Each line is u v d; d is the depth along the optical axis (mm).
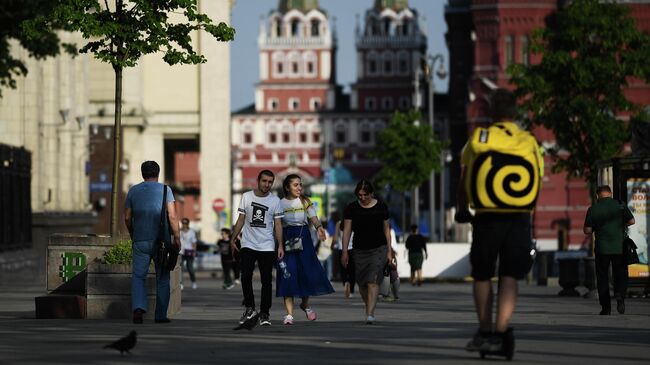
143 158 169625
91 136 140250
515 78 93000
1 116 105062
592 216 41438
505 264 22000
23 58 103000
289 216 35625
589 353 24312
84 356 23500
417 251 88438
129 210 34906
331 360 22750
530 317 39812
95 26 45781
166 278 35438
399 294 67562
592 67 90938
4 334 29859
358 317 40906
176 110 171000
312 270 35594
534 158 22047
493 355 23234
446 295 65625
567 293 63469
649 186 53062
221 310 45906
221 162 170750
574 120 91750
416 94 158375
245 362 22453
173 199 34875
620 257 41281
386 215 34938
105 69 156375
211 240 171250
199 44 169250
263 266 34406
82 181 129750
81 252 40375
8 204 88062
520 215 22062
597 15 90875
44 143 113625
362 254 34844
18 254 90562
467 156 22266
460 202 22531
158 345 26188
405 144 156125
